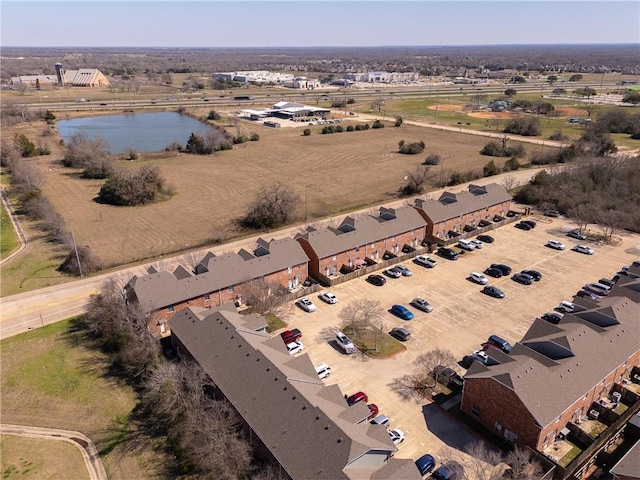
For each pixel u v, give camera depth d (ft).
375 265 250.37
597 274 245.45
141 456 137.49
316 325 200.85
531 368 142.00
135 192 355.56
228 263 215.72
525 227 306.76
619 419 144.25
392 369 173.68
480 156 508.12
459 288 232.12
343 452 111.86
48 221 304.09
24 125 653.30
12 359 180.34
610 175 356.59
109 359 179.63
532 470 125.90
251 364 146.10
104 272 248.73
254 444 130.41
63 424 150.51
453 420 150.10
